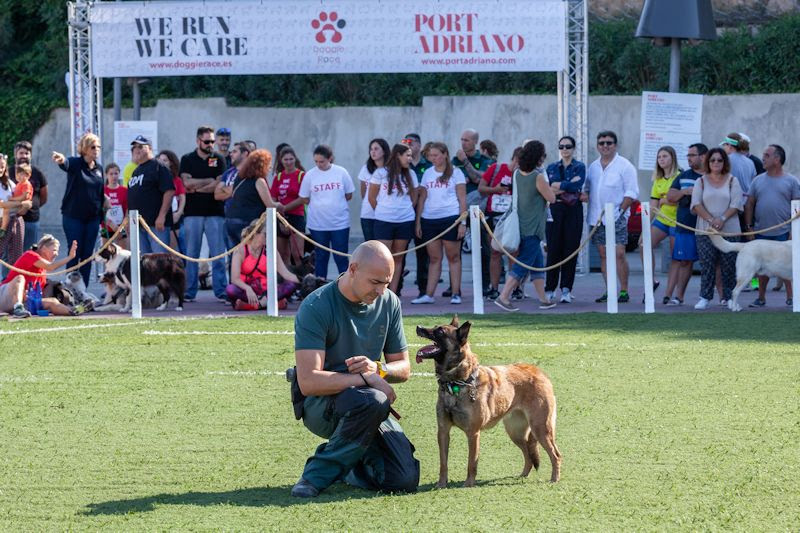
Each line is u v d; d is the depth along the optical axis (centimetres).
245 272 1568
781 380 1006
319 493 677
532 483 699
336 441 671
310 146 3075
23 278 1525
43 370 1093
